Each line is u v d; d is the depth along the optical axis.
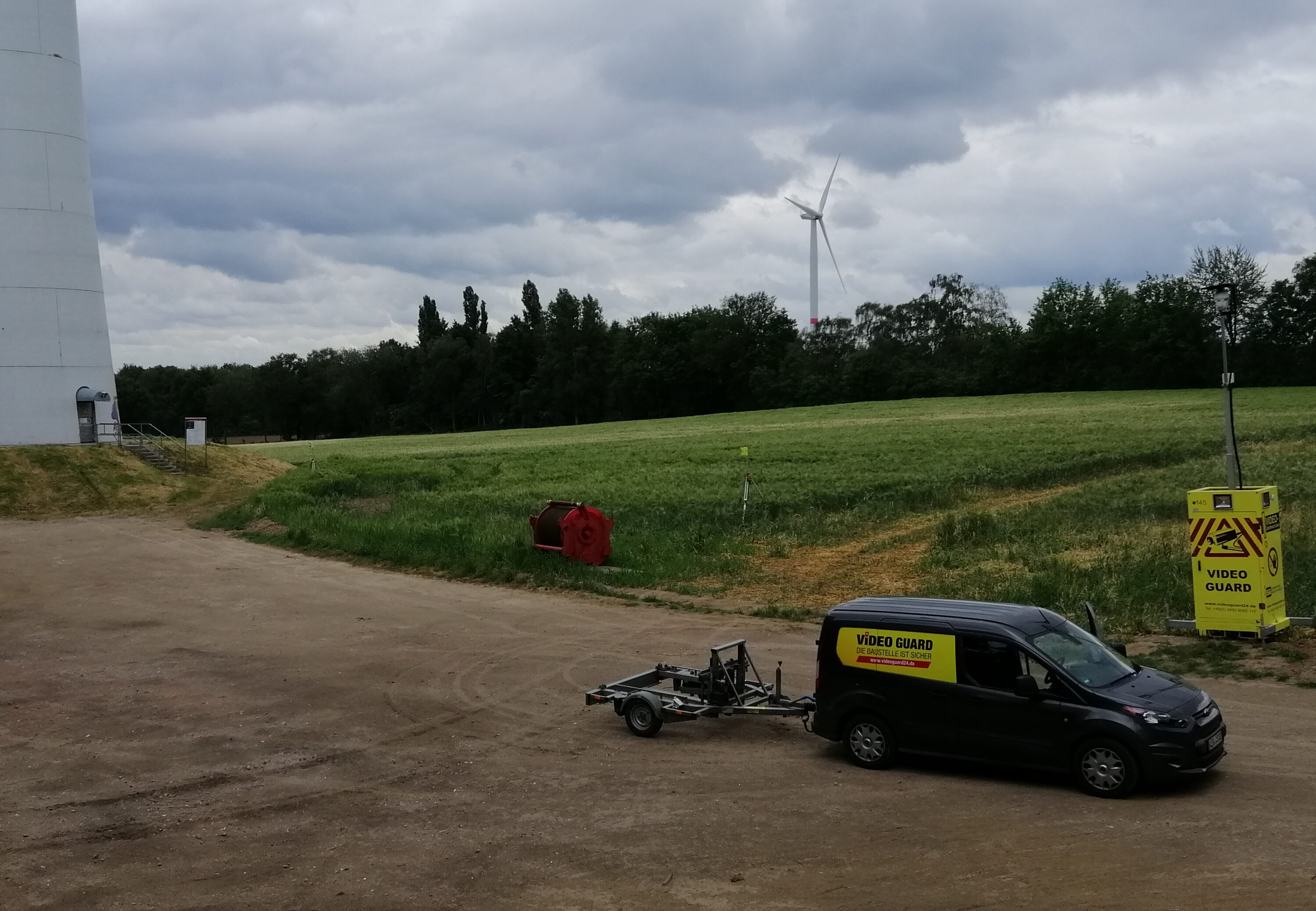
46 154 49.66
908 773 12.37
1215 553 17.58
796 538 31.08
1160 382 119.62
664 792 11.97
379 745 14.10
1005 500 38.38
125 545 34.53
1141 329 123.12
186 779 12.85
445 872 9.91
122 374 169.50
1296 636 17.47
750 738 14.09
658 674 15.27
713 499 39.31
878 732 12.52
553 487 46.69
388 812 11.62
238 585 27.00
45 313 49.50
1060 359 128.25
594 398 159.50
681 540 30.67
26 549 33.97
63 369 50.00
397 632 21.16
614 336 163.00
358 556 31.28
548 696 16.30
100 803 12.08
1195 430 56.84
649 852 10.18
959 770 12.41
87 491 45.22
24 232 49.00
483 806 11.71
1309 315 112.38
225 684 17.47
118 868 10.23
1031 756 11.58
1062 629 12.42
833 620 12.95
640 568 27.16
